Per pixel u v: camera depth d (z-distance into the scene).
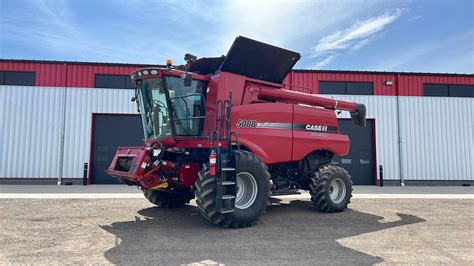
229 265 4.30
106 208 8.60
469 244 5.54
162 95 7.23
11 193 11.98
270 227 6.57
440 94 18.97
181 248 5.05
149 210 8.31
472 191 14.64
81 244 5.26
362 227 6.72
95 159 16.98
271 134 7.79
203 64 8.17
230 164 6.16
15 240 5.50
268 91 8.23
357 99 18.47
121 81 17.27
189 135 7.26
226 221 6.17
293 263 4.41
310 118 8.82
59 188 14.21
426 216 8.04
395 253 4.96
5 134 16.41
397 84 18.69
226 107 7.05
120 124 17.25
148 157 6.68
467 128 18.72
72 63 17.02
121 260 4.47
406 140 18.42
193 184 7.14
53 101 16.80
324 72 18.42
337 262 4.48
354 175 18.34
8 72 16.78
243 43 7.32
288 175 8.82
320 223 7.05
